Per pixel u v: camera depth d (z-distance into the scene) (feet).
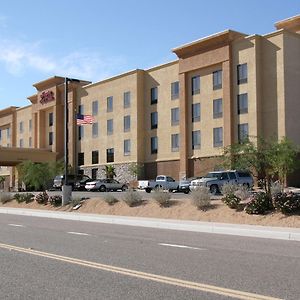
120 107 214.48
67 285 26.30
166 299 22.99
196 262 34.06
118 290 24.97
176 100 191.42
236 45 166.20
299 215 59.26
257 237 51.70
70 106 242.58
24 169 176.24
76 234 54.24
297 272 30.09
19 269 31.19
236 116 164.96
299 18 167.63
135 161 204.74
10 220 76.95
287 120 154.10
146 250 40.50
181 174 183.42
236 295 23.72
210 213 68.64
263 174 78.74
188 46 179.52
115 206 84.64
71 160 240.53
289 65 156.87
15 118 298.15
